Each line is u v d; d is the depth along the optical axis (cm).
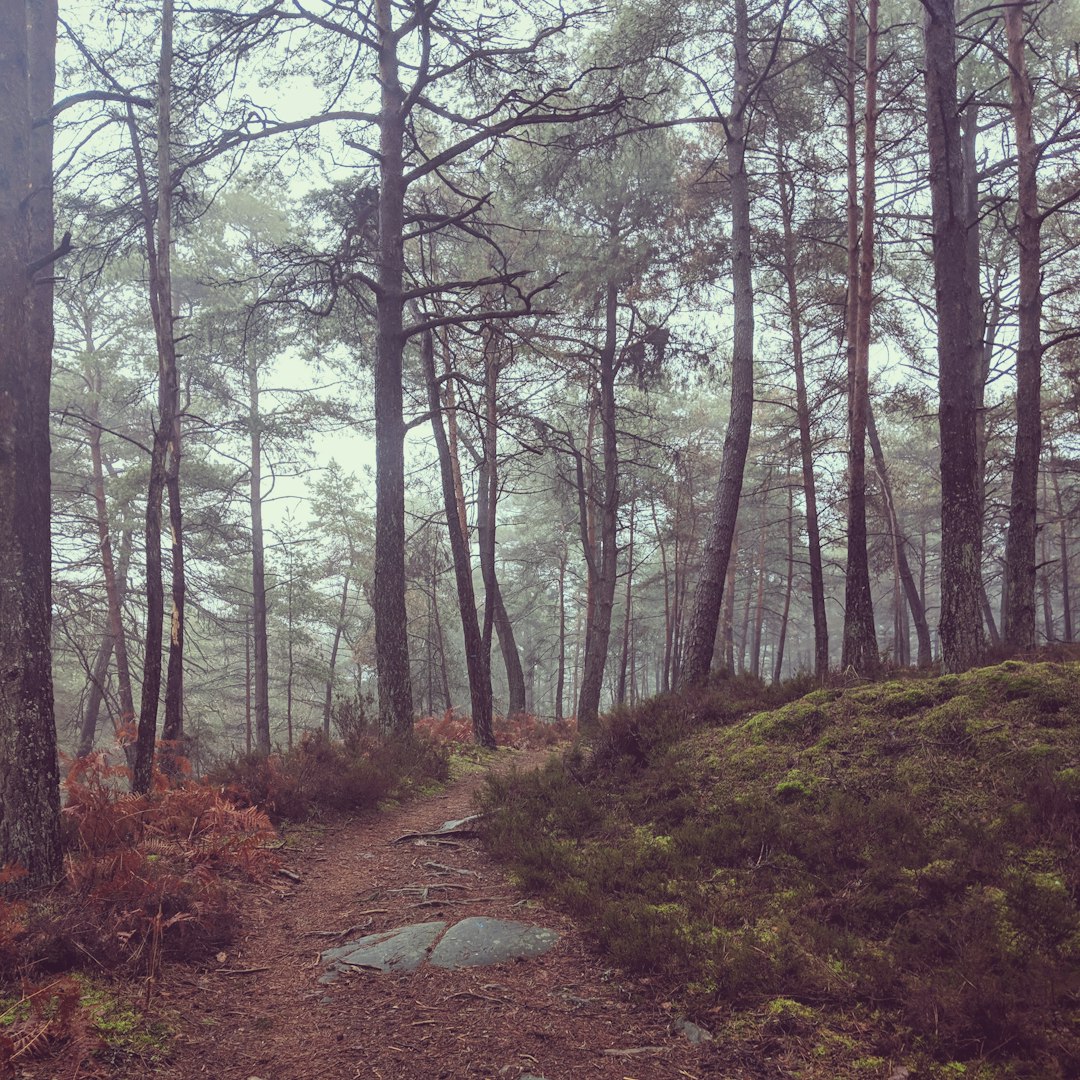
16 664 536
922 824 559
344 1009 434
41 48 661
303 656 3133
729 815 654
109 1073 353
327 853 752
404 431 1330
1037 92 1479
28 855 523
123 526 2136
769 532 3428
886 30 1113
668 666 2872
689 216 1662
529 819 759
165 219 874
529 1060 380
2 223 555
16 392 552
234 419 2180
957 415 844
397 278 1323
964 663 815
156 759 867
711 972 452
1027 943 422
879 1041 380
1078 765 552
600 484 2348
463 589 1564
